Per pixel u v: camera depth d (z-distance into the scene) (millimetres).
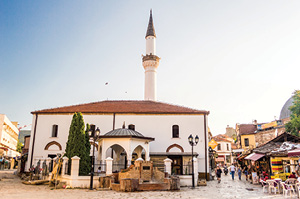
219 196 15055
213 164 40531
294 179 14797
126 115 29594
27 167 28297
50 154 28750
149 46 41000
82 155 21375
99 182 18312
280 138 22766
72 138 22094
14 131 62312
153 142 28609
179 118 29281
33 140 29203
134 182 16516
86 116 29703
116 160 24828
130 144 21453
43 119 29844
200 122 29016
